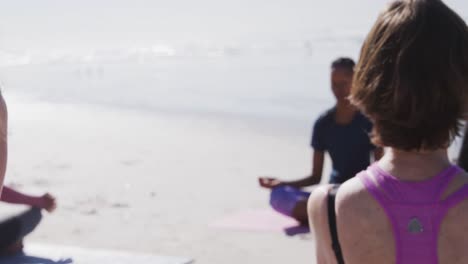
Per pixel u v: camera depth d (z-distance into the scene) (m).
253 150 10.54
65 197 7.41
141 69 28.92
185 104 16.77
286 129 12.64
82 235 6.04
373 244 1.44
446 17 1.45
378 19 1.49
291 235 5.82
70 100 18.56
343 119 5.46
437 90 1.41
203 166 9.23
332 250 1.49
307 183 5.91
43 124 13.73
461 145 3.23
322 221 1.50
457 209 1.41
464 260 1.40
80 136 12.07
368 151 5.41
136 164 9.39
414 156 1.47
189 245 5.67
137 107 16.62
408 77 1.42
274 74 22.09
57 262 4.04
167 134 12.30
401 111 1.43
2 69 32.97
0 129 2.24
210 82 21.44
